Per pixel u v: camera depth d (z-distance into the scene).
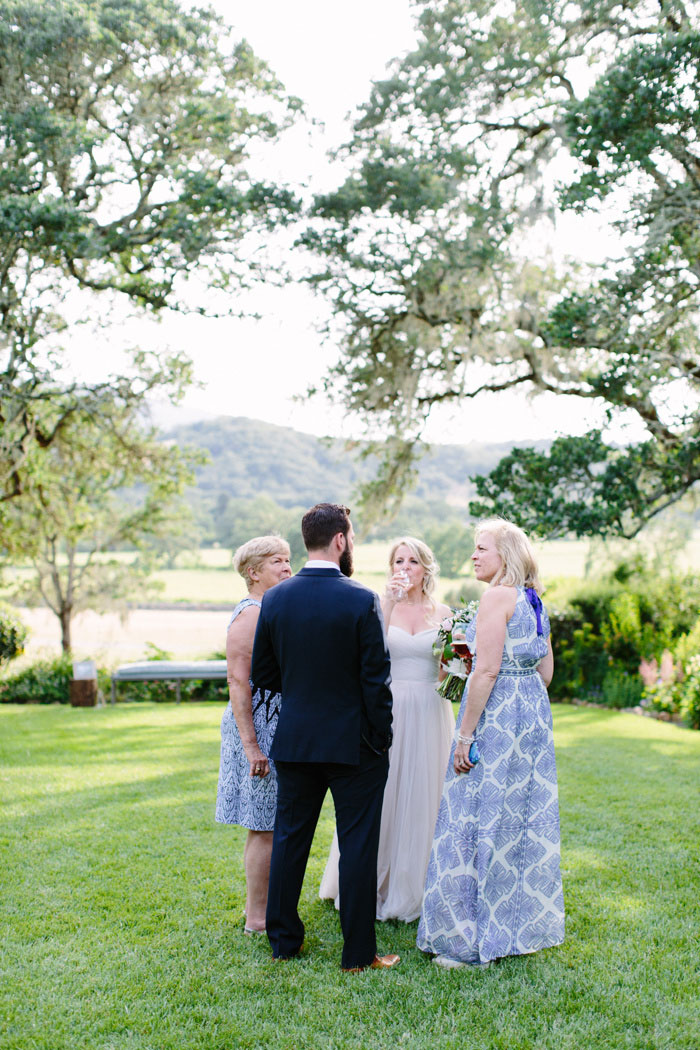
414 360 11.16
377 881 3.38
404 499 12.73
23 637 12.93
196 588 36.59
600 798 5.57
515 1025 2.67
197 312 10.25
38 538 15.21
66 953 3.23
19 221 8.46
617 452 9.71
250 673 3.39
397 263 9.81
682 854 4.41
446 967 3.09
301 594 3.15
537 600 3.28
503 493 10.01
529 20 8.71
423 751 3.65
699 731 8.60
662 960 3.15
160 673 11.57
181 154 9.66
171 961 3.15
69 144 8.59
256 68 9.47
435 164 9.46
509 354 10.66
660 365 8.92
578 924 3.50
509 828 3.15
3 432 11.30
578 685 11.66
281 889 3.18
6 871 4.16
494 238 9.38
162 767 6.66
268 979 2.99
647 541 12.52
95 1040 2.60
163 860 4.34
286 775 3.18
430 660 3.75
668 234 8.28
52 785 5.99
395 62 9.34
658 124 7.86
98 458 14.70
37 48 8.35
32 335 10.55
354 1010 2.78
